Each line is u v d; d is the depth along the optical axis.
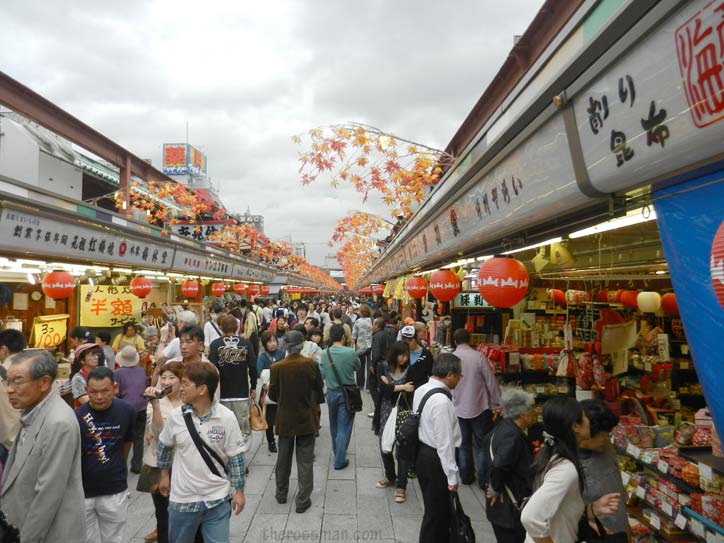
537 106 2.42
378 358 6.80
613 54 1.74
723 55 1.28
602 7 1.94
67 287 6.43
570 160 2.22
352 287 83.12
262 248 25.67
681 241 1.66
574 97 2.10
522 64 4.91
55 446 2.42
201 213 19.72
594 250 4.43
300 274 39.91
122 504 3.05
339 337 5.54
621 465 3.60
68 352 9.26
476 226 4.12
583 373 4.64
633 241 3.93
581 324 6.61
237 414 5.08
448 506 3.25
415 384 4.98
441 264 8.13
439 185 5.55
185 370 2.83
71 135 8.47
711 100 1.34
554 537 2.08
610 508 2.10
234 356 5.07
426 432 3.31
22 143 9.51
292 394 4.40
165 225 14.09
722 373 1.46
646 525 3.28
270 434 6.04
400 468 4.53
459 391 4.92
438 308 9.76
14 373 2.45
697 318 1.58
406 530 3.97
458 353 4.98
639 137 1.70
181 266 11.35
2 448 3.10
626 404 4.54
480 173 3.60
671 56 1.49
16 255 6.05
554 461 2.12
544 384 5.62
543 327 6.85
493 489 2.84
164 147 29.78
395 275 14.49
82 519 2.55
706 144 1.41
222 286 16.47
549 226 3.32
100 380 2.98
